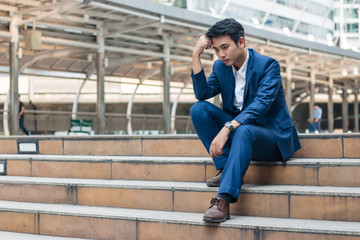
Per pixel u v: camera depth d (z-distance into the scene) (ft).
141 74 72.95
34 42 44.01
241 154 10.43
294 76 90.38
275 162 12.09
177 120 77.87
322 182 11.71
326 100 111.14
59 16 45.42
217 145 10.82
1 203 13.88
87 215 12.01
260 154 11.49
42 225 12.61
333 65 93.81
